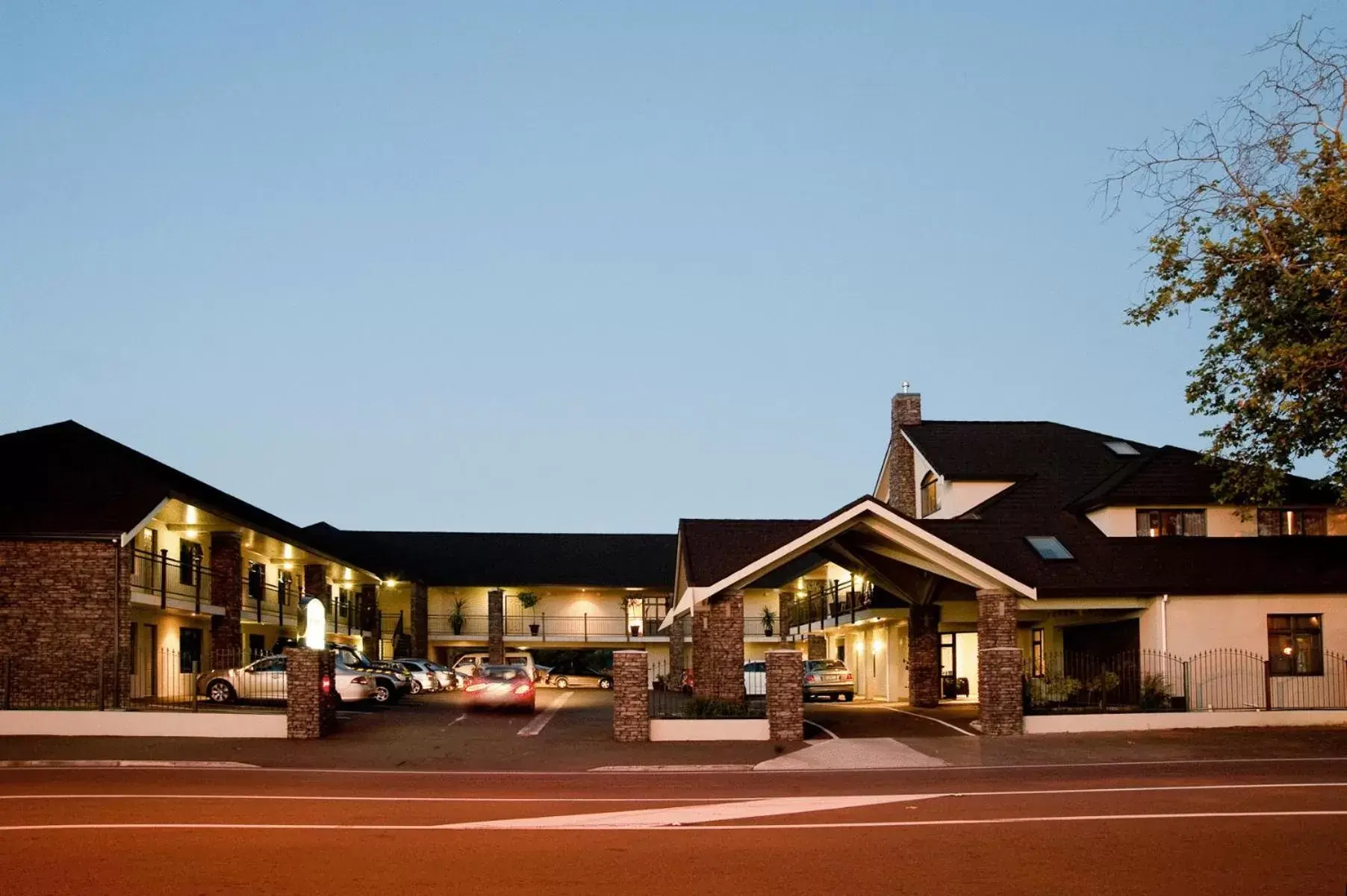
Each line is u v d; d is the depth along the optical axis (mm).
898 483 43406
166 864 10156
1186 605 31359
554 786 17469
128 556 30469
